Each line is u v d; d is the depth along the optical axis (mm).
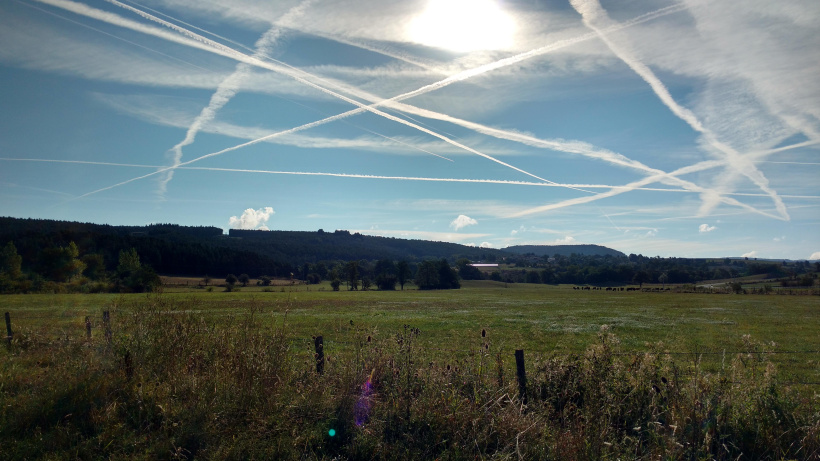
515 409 6125
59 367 7680
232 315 9609
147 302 9719
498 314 45000
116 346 8148
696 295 90000
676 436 5621
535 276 184875
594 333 28172
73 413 6230
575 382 6895
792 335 27141
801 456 5660
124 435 5836
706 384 6508
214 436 5703
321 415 6078
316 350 7750
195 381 6785
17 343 12078
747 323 35156
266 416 5984
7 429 5902
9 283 69562
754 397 6312
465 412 5961
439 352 9539
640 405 6344
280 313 10508
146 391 6727
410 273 138875
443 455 5375
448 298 80000
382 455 5371
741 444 5793
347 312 45625
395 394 6383
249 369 7039
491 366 7855
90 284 75312
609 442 5465
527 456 5320
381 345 7957
